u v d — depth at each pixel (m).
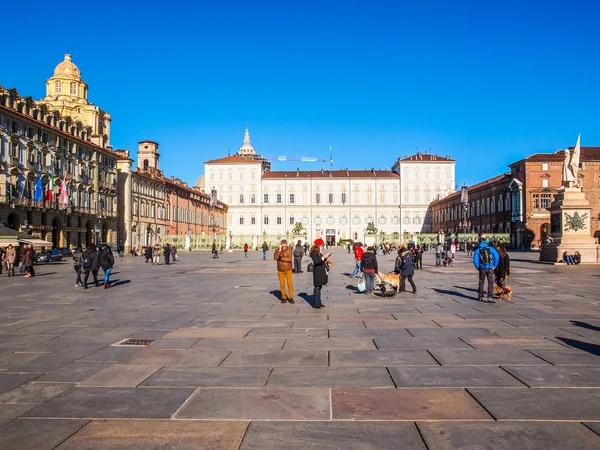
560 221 37.44
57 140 64.19
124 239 81.94
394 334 10.15
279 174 143.88
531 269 31.92
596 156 82.56
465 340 9.47
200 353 8.52
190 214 115.25
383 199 140.00
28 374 7.23
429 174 139.38
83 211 69.19
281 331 10.58
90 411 5.69
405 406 5.79
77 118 79.94
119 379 6.95
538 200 82.56
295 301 16.09
